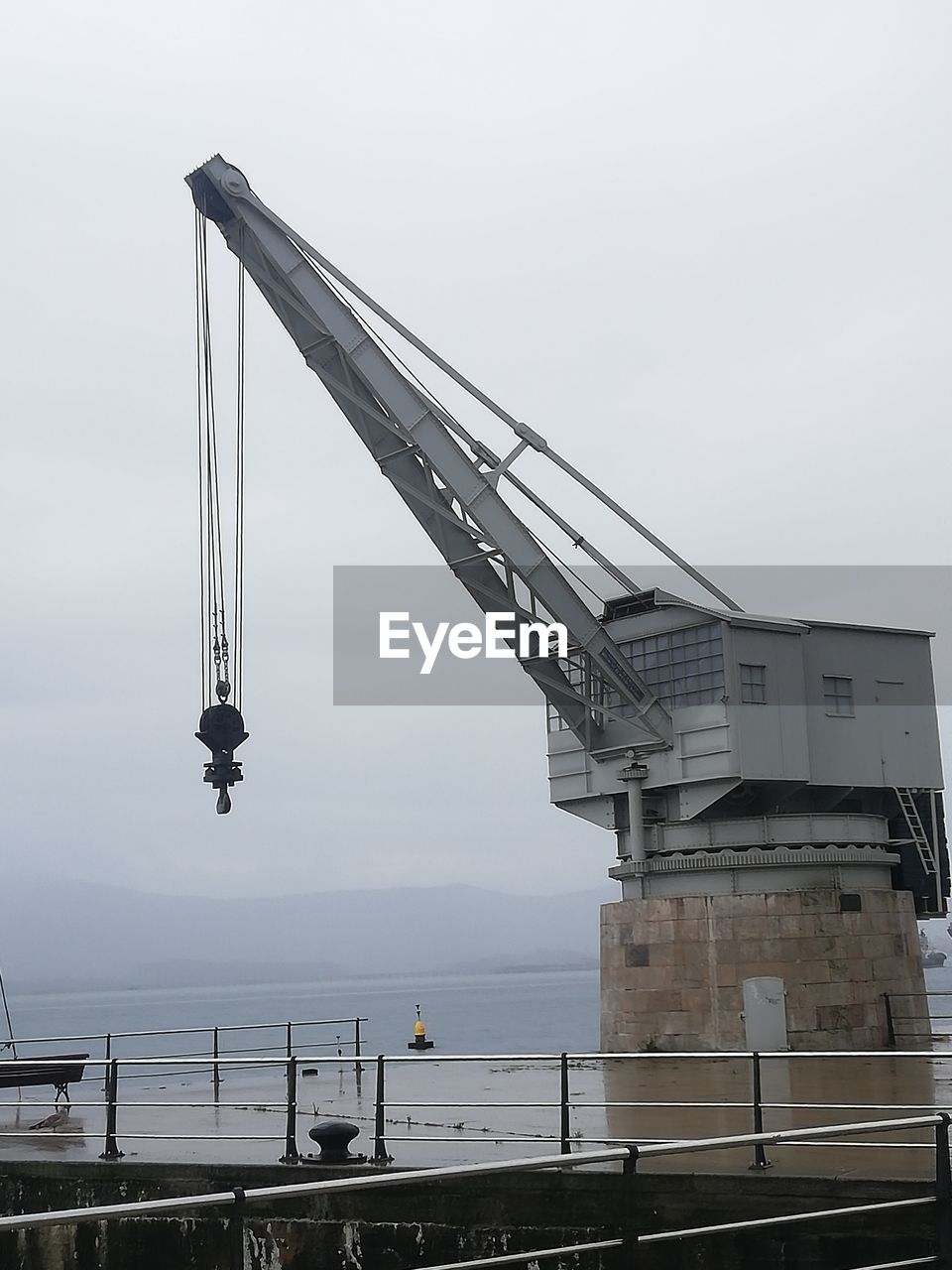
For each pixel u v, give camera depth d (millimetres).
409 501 30078
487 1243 14758
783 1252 13484
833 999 27328
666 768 29594
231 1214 8609
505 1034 139375
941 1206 11766
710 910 27953
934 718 31828
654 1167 14539
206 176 29328
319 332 29625
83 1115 22484
